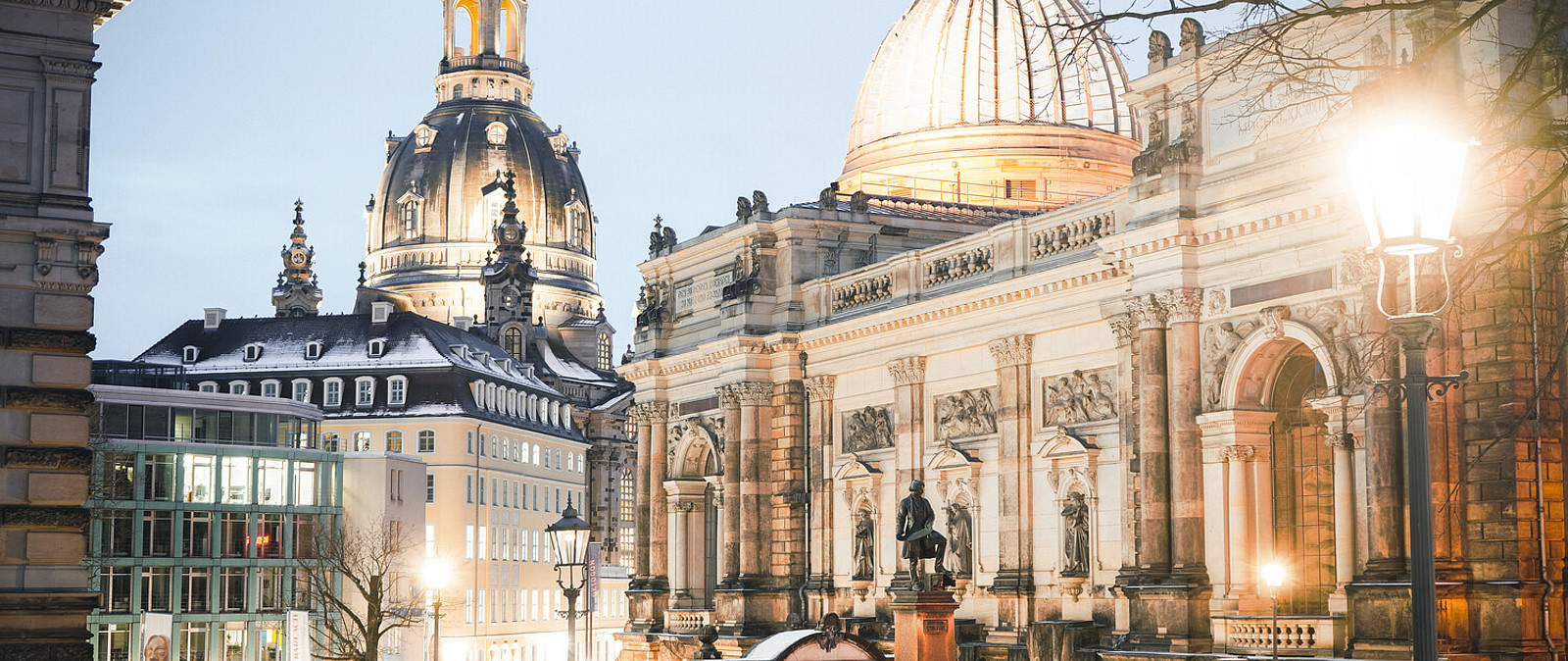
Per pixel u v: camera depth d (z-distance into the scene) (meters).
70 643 56.06
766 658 59.53
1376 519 67.50
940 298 97.75
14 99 56.62
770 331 113.50
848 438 108.44
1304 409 76.56
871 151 128.12
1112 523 87.12
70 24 57.28
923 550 71.75
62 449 56.38
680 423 122.94
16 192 56.38
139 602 153.50
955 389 99.00
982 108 125.50
